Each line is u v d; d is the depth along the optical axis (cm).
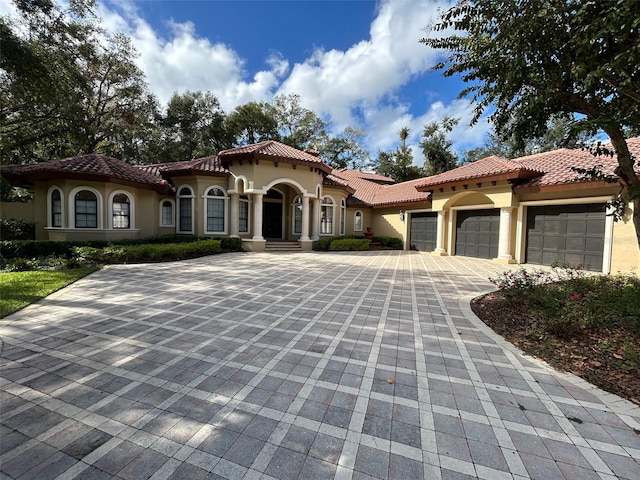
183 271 972
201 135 3272
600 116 389
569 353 393
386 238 2152
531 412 274
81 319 504
